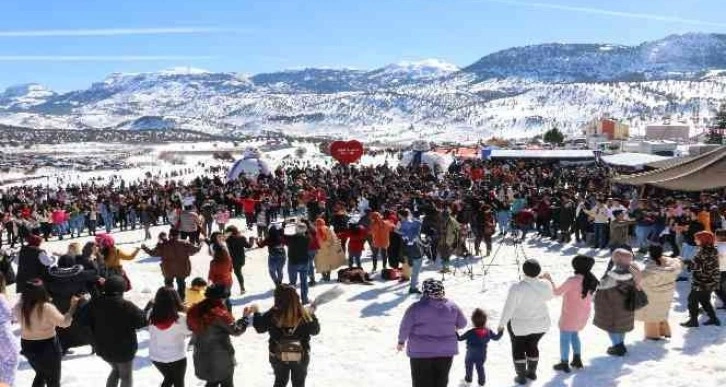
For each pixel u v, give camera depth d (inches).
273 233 500.7
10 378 244.2
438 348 258.5
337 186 1295.5
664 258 374.3
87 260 400.2
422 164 1913.1
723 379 312.5
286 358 247.9
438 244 592.4
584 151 2298.2
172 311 256.4
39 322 259.3
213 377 254.2
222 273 458.0
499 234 884.0
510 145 4552.2
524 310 307.4
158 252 478.0
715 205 698.2
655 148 2849.4
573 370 330.6
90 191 1753.2
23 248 406.6
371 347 392.5
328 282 589.9
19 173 4687.5
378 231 600.7
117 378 264.1
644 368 330.3
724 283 420.8
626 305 339.3
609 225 738.8
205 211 937.5
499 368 342.6
